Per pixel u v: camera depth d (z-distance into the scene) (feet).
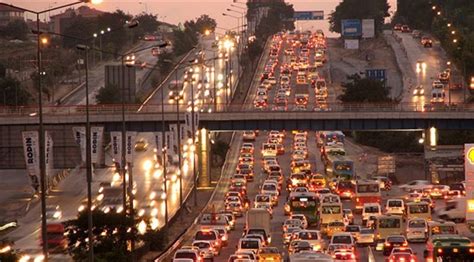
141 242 609.01
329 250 547.49
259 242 561.84
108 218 550.36
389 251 576.20
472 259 354.54
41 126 404.77
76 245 552.00
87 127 453.99
